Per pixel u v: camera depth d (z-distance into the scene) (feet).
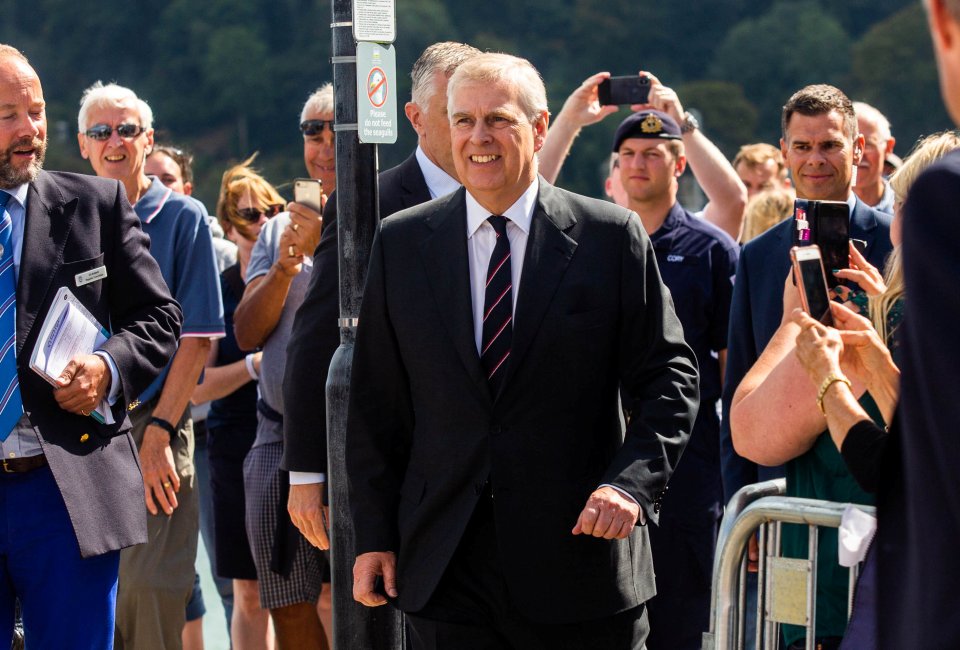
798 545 12.56
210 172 260.21
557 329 12.46
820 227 11.78
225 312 22.54
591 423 12.67
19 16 295.48
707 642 12.48
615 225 12.84
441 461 12.64
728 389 16.94
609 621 12.72
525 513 12.35
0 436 14.34
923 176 6.46
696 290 19.74
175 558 19.43
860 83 258.16
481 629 12.58
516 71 12.77
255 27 281.74
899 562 6.77
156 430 19.06
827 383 10.19
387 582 12.95
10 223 14.89
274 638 22.08
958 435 6.05
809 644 11.89
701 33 284.41
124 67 285.64
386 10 14.56
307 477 15.80
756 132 264.11
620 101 23.21
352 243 14.67
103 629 14.82
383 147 192.13
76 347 14.79
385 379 13.24
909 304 6.36
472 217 12.93
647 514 12.09
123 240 15.66
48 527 14.52
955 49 6.20
